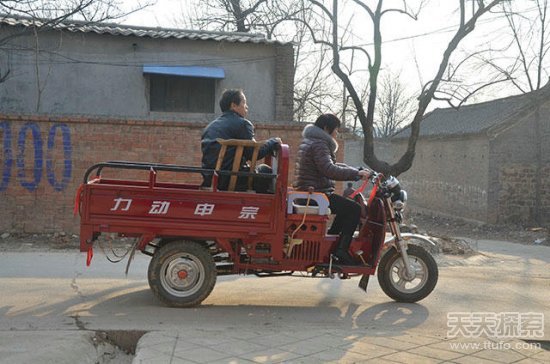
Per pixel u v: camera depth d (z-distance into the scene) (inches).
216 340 202.1
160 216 248.1
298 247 261.0
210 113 709.9
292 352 192.2
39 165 457.1
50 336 201.3
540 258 523.8
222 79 708.0
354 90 678.5
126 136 469.1
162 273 250.7
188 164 478.0
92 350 199.9
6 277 307.1
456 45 655.1
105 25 689.6
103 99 677.3
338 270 260.8
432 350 200.7
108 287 290.0
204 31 736.3
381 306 271.3
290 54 721.0
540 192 883.4
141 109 686.5
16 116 450.0
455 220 995.3
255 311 254.4
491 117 948.6
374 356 191.6
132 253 257.0
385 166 672.4
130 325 222.8
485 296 304.3
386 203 270.7
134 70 684.7
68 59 667.4
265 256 256.5
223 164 256.8
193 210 249.3
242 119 264.4
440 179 1067.9
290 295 287.6
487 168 882.1
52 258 375.2
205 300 269.6
